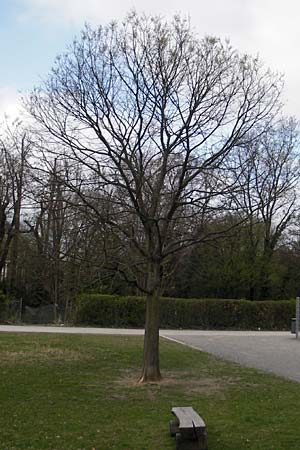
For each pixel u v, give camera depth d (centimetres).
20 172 1434
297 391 1159
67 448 727
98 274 1278
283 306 3469
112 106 1209
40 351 1706
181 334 2773
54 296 3622
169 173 1291
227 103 1240
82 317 3209
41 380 1223
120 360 1583
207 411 954
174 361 1612
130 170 1215
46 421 870
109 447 737
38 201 1195
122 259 1269
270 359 1770
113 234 1205
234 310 3409
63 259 1281
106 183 1191
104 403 1015
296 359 1783
